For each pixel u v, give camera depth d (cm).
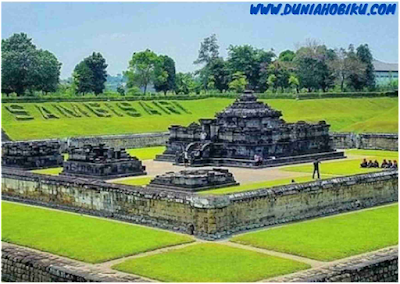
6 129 9988
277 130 7562
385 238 4078
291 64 15900
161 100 13338
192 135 7825
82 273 3353
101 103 12394
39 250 3897
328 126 8150
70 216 4897
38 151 7325
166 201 4459
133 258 3678
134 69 15962
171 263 3562
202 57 16462
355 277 3378
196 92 16050
